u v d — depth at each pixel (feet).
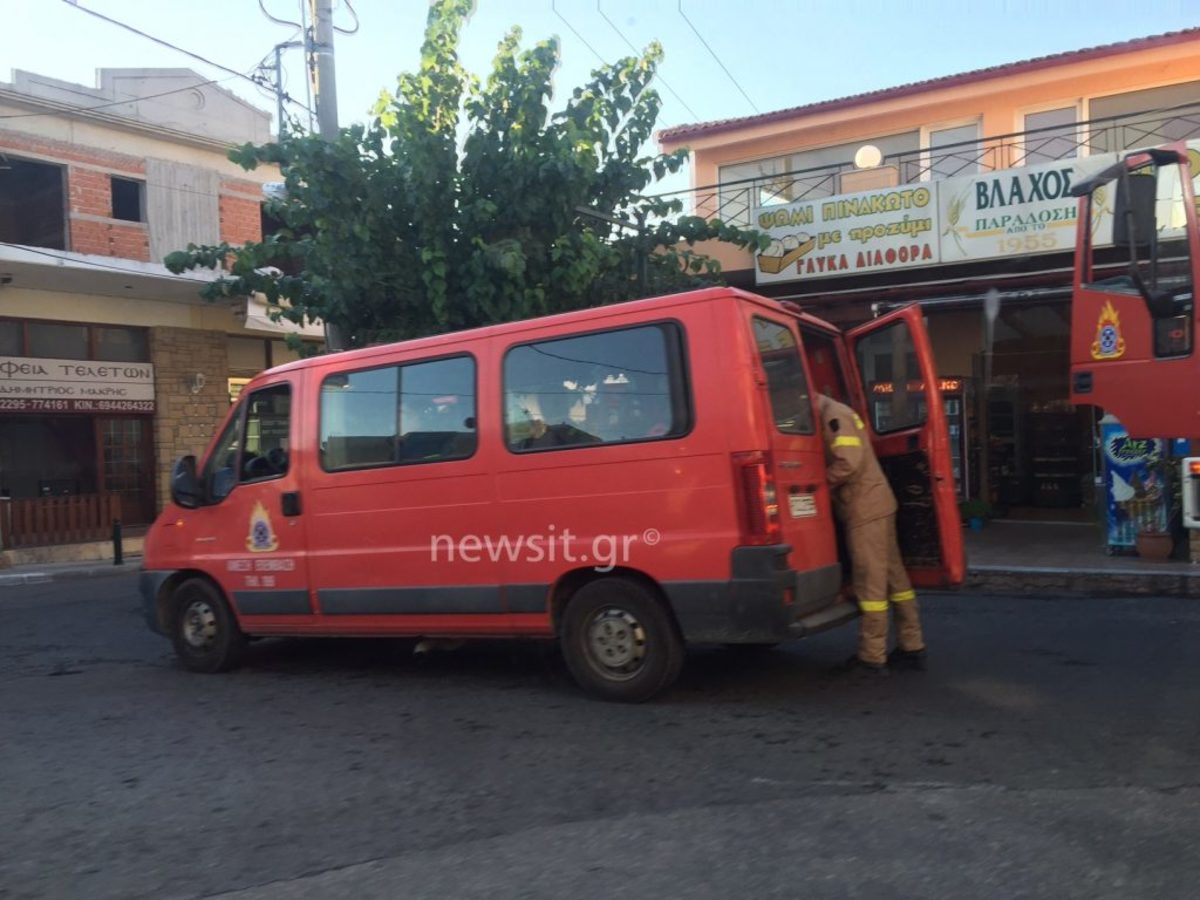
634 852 13.32
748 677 22.36
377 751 18.10
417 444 22.21
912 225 44.04
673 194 43.45
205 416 68.85
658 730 18.65
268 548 24.11
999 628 27.30
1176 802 14.35
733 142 55.98
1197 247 18.90
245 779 16.84
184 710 21.66
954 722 18.54
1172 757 16.26
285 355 75.82
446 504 21.76
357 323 39.60
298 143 36.70
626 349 19.88
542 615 20.90
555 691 21.88
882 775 15.84
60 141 60.18
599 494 20.06
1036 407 51.29
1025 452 51.70
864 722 18.71
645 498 19.61
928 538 22.52
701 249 49.90
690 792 15.42
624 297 42.06
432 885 12.59
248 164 37.17
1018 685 21.07
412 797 15.67
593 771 16.55
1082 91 47.80
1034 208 41.63
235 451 24.88
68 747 18.99
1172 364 19.25
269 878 12.96
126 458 65.62
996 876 12.25
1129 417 19.80
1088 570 34.09
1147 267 19.26
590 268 37.73
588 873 12.76
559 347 20.56
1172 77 45.83
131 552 63.72
